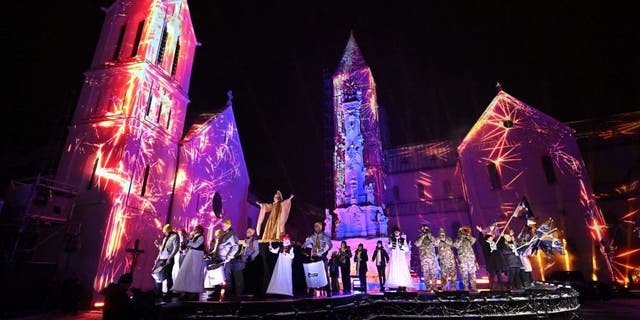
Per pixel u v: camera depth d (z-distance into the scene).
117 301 6.17
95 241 17.11
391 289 12.81
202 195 25.41
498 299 9.91
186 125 28.16
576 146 27.52
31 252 16.61
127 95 20.64
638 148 28.55
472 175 29.92
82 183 18.88
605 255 24.27
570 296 10.82
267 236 10.27
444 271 11.43
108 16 24.47
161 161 22.25
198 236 8.81
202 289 8.47
